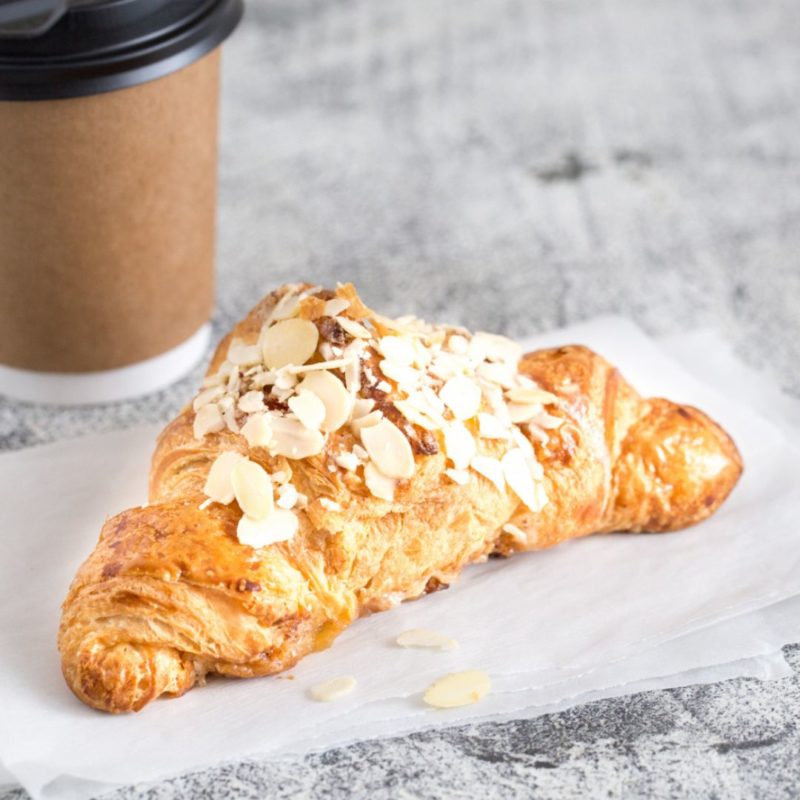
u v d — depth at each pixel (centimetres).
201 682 50
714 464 55
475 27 88
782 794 48
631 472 54
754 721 50
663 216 72
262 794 48
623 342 62
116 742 49
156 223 59
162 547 49
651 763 49
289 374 51
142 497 56
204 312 63
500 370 54
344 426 51
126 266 59
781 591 52
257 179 74
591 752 49
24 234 58
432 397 52
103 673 49
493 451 52
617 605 52
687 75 82
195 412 53
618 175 75
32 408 61
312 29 88
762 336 65
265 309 54
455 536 52
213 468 51
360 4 90
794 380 63
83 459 57
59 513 55
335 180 74
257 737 49
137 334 61
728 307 67
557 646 51
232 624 49
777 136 77
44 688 50
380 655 51
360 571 51
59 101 56
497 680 50
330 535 51
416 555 52
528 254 70
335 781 48
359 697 50
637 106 79
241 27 87
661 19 89
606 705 50
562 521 53
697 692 51
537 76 82
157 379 62
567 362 55
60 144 56
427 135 77
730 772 49
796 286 68
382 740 49
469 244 71
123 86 56
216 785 48
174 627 49
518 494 52
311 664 51
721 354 64
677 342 64
